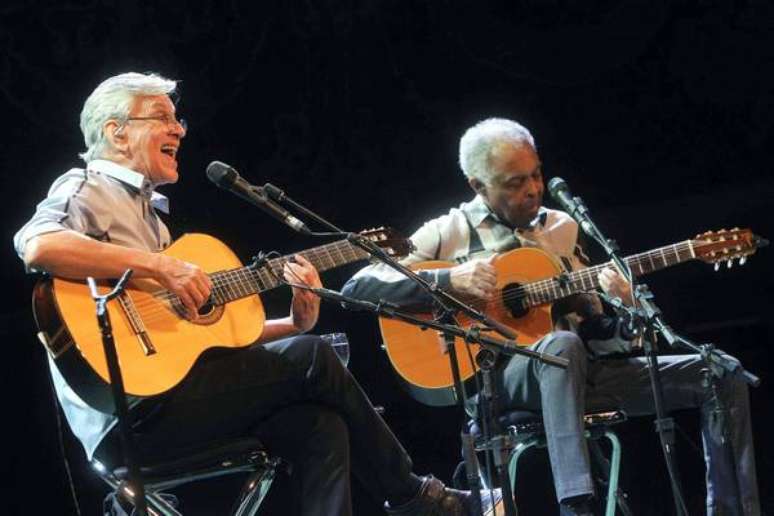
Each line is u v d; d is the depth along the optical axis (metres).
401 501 6.96
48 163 11.68
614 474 7.86
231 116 12.24
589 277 8.41
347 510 6.54
